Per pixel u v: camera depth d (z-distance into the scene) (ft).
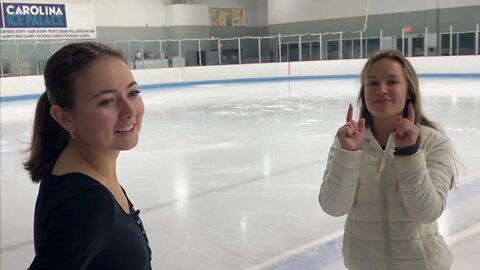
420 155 4.00
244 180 13.34
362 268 4.70
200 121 25.57
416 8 57.72
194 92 44.65
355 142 4.21
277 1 70.59
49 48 46.55
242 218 10.24
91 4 54.13
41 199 2.61
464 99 29.81
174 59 54.95
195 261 8.13
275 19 71.36
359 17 63.16
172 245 8.89
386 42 53.52
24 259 8.52
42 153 2.99
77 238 2.36
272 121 24.44
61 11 51.98
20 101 41.65
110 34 62.03
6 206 11.76
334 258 8.02
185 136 21.03
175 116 28.02
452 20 54.75
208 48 63.36
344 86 44.06
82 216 2.41
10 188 13.51
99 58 2.74
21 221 10.59
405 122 3.98
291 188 12.40
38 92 44.14
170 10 65.26
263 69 56.75
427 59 48.85
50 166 2.95
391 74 4.54
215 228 9.70
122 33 62.90
